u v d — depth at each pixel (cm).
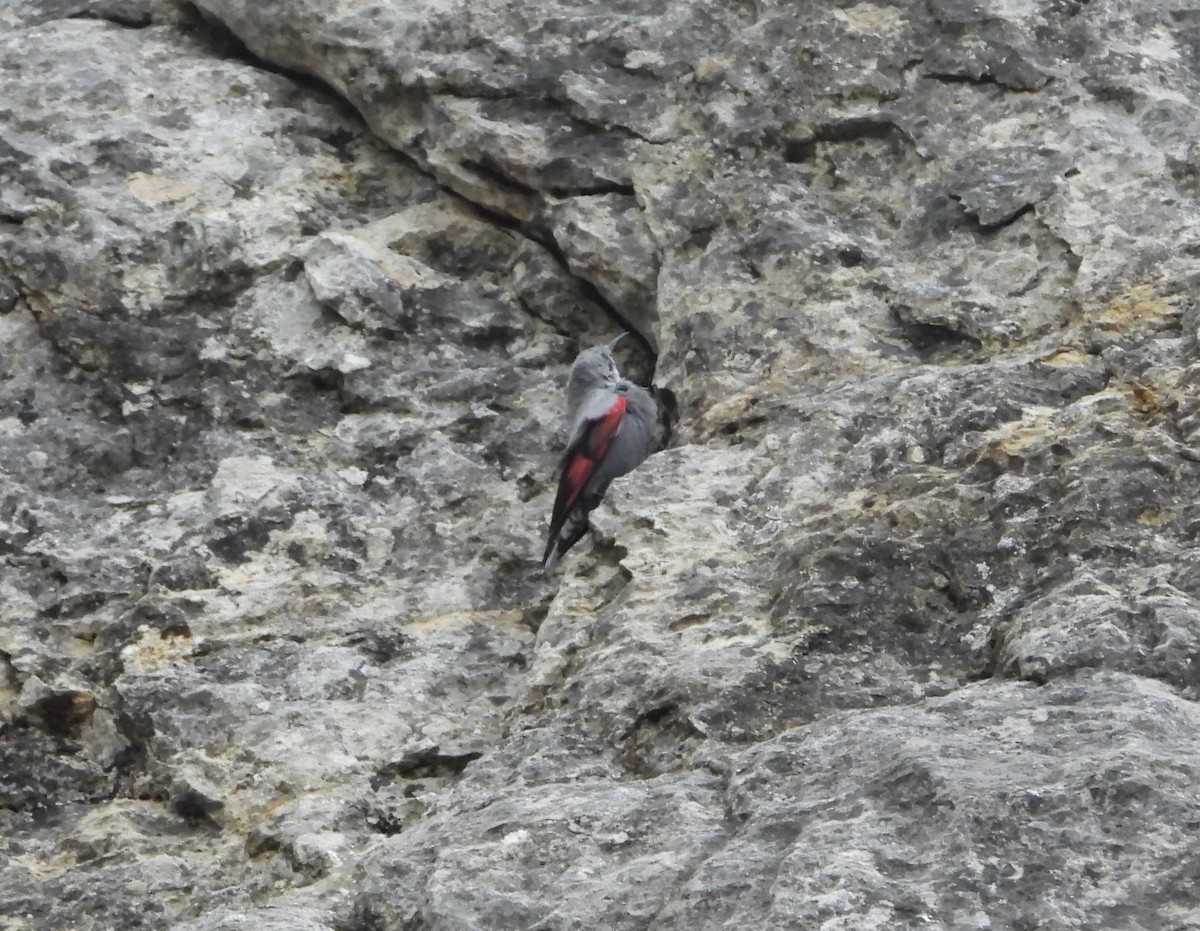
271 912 1706
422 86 2683
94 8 2938
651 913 1533
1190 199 2322
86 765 2144
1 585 2278
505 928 1560
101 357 2536
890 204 2448
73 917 1895
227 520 2327
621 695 1889
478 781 1856
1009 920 1414
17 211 2619
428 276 2631
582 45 2666
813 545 1977
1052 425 2034
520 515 2367
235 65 2855
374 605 2253
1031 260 2306
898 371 2223
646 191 2536
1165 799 1483
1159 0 2589
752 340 2342
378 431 2461
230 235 2628
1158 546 1847
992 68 2492
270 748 2045
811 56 2539
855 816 1540
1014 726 1627
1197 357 2078
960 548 1908
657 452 2330
